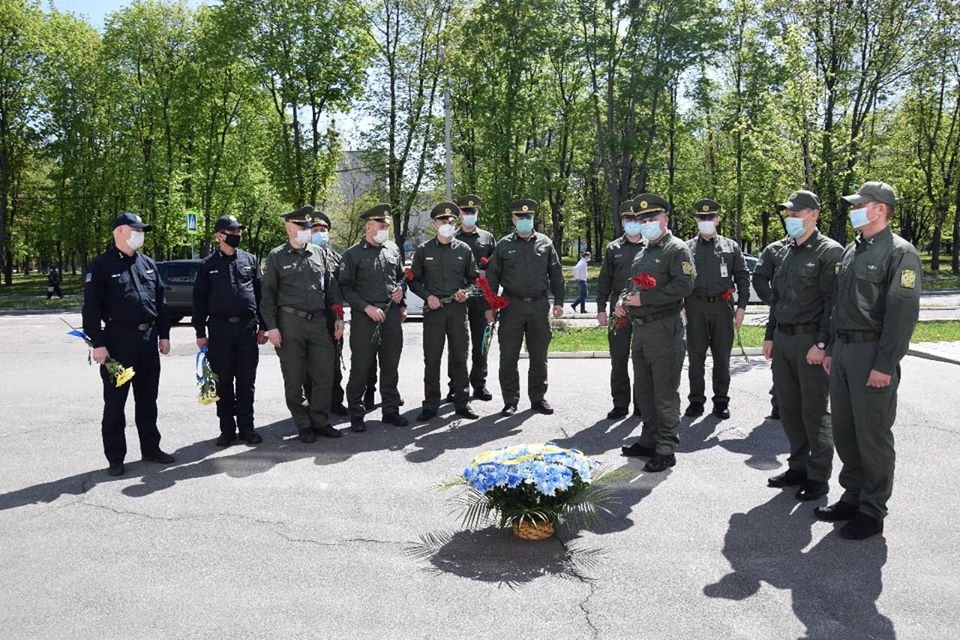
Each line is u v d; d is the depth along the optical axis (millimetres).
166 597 3449
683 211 42406
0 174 33719
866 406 4047
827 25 20656
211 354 6125
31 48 30766
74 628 3172
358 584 3572
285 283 6219
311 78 26891
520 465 4031
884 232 4117
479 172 29906
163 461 5715
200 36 30297
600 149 29703
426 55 28062
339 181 42125
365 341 6617
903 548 3912
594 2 27688
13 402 8031
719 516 4441
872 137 22906
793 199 4910
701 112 33625
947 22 21500
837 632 3055
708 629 3094
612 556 3871
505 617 3227
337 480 5230
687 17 26797
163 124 32469
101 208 34250
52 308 25531
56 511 4641
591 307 20547
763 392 8055
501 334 7117
